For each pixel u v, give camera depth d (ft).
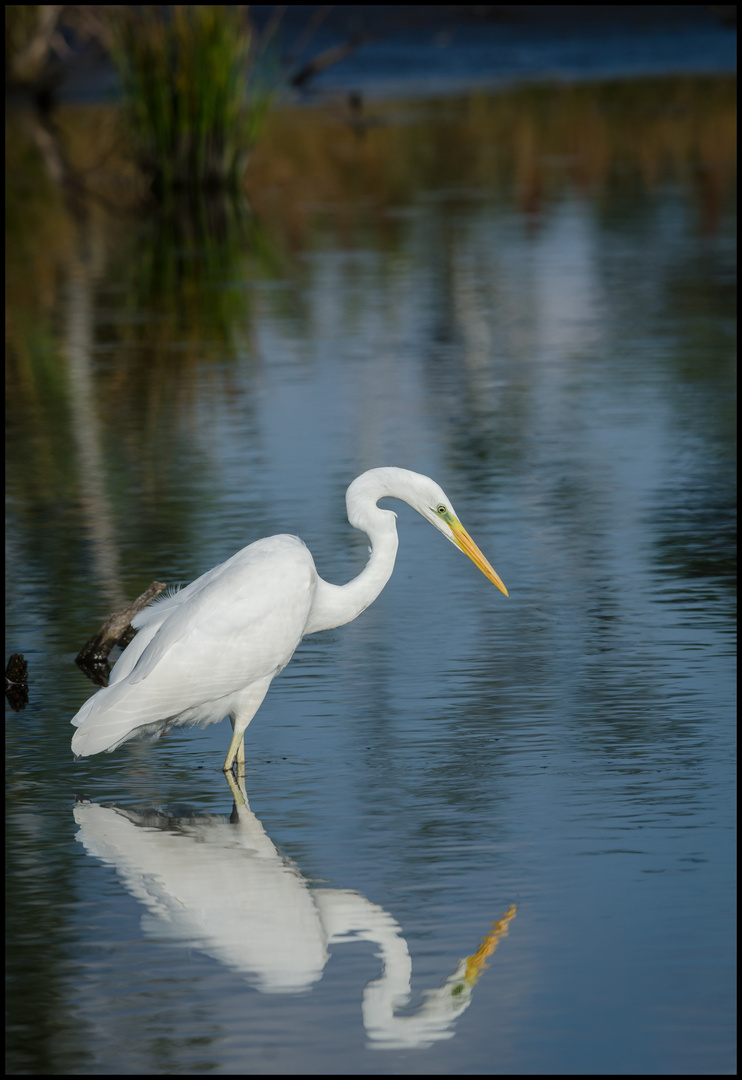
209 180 124.77
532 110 156.35
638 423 57.31
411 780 28.07
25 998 20.94
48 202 124.36
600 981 20.97
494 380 65.00
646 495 48.14
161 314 82.07
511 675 33.47
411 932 22.39
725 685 32.37
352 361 69.67
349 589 31.17
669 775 27.91
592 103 159.22
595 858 24.62
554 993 20.75
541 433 56.24
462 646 35.55
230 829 26.27
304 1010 20.52
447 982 21.07
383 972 21.35
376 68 189.78
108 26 130.00
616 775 27.96
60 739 31.09
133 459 54.54
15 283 92.43
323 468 52.26
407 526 46.85
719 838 25.26
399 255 95.04
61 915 23.22
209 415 60.85
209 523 46.01
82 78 185.47
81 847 25.71
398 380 65.67
